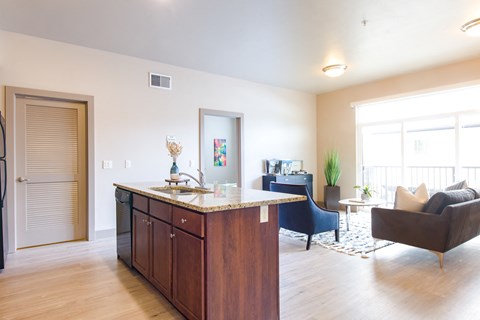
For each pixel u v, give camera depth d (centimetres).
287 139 635
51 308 221
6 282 266
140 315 212
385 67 491
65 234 395
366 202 427
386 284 261
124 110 428
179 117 480
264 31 351
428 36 368
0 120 295
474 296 239
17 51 353
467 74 459
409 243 319
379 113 588
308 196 357
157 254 236
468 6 296
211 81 519
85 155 405
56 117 387
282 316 210
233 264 185
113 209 419
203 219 177
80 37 367
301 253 347
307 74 530
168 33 356
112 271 293
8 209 349
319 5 292
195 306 184
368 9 301
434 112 512
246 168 568
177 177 316
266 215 201
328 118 668
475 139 472
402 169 559
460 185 389
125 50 410
